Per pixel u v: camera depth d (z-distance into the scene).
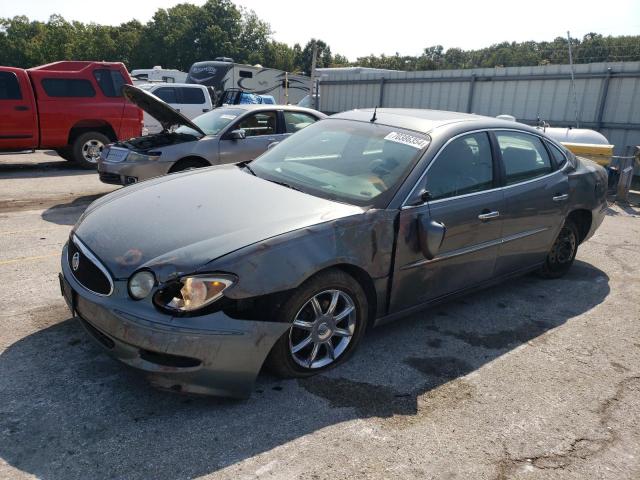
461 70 16.84
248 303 2.75
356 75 20.33
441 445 2.66
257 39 77.12
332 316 3.14
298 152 4.11
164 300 2.59
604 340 3.96
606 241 6.84
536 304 4.59
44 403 2.78
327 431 2.70
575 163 5.00
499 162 4.10
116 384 2.98
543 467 2.56
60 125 10.48
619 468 2.58
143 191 3.57
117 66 10.98
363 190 3.43
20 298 4.09
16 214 6.91
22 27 78.00
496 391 3.19
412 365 3.43
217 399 2.90
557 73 14.66
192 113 15.52
